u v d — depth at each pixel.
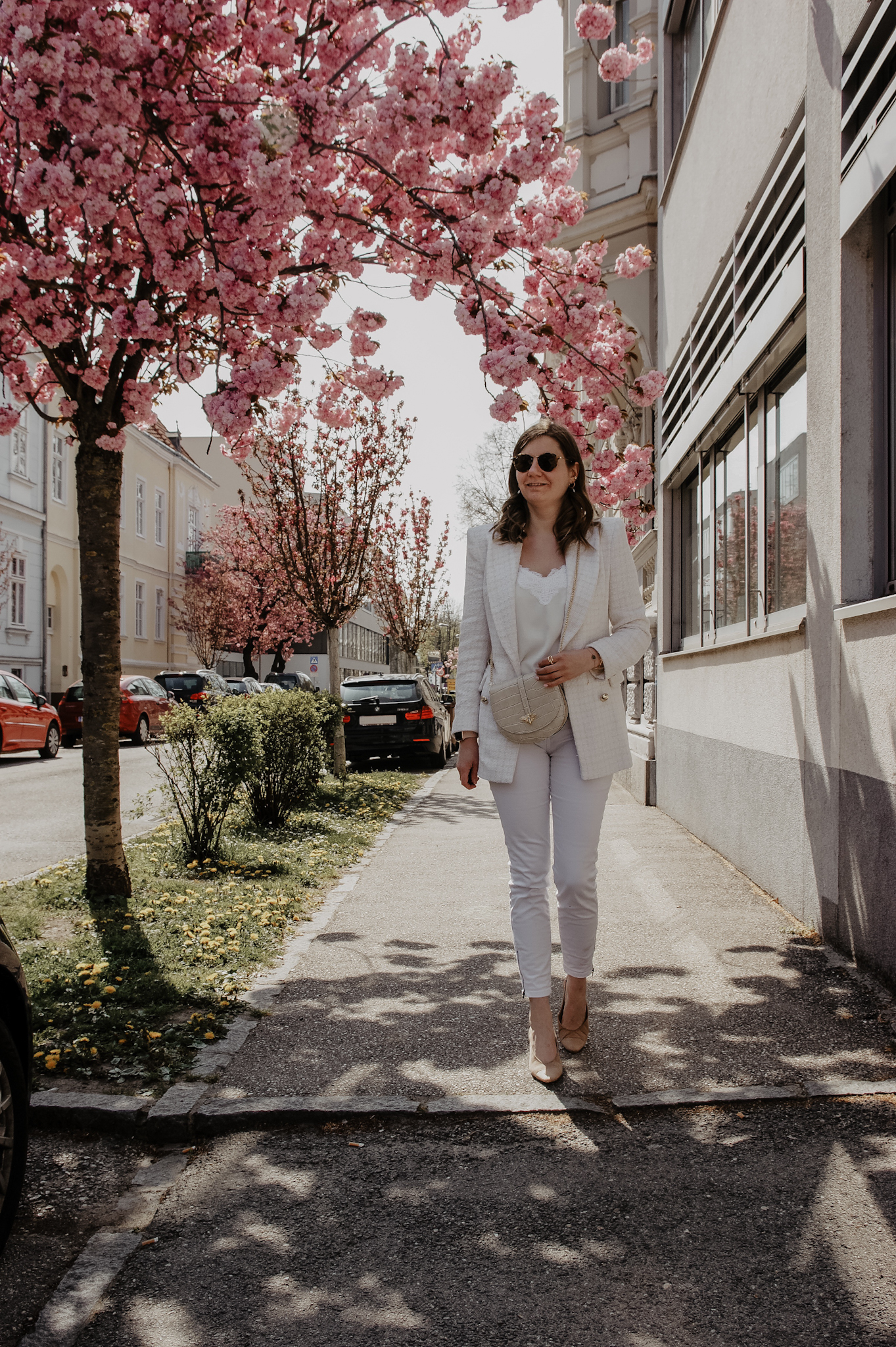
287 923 5.43
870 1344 1.94
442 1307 2.12
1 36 4.17
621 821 8.95
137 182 4.55
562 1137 2.85
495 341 4.93
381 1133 2.93
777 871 5.58
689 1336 1.99
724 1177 2.58
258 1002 4.07
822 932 4.77
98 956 4.68
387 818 9.91
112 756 5.82
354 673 71.56
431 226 5.20
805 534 5.28
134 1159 2.87
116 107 4.23
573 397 5.95
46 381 6.26
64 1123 3.03
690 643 9.05
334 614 14.38
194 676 26.61
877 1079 3.12
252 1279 2.24
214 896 5.95
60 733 21.20
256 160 4.23
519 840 3.28
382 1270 2.25
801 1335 1.98
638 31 11.86
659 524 10.13
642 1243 2.31
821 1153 2.68
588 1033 3.59
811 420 4.88
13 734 17.25
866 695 4.13
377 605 29.22
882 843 3.98
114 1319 2.11
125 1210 2.57
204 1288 2.21
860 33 4.29
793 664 5.22
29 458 30.27
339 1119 3.00
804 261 5.04
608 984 4.18
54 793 12.48
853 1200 2.44
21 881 6.43
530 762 3.25
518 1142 2.83
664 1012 3.80
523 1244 2.33
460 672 3.42
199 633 43.31
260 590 42.84
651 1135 2.83
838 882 4.53
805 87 5.02
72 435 6.28
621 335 5.87
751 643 6.11
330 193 4.94
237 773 7.30
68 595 33.53
